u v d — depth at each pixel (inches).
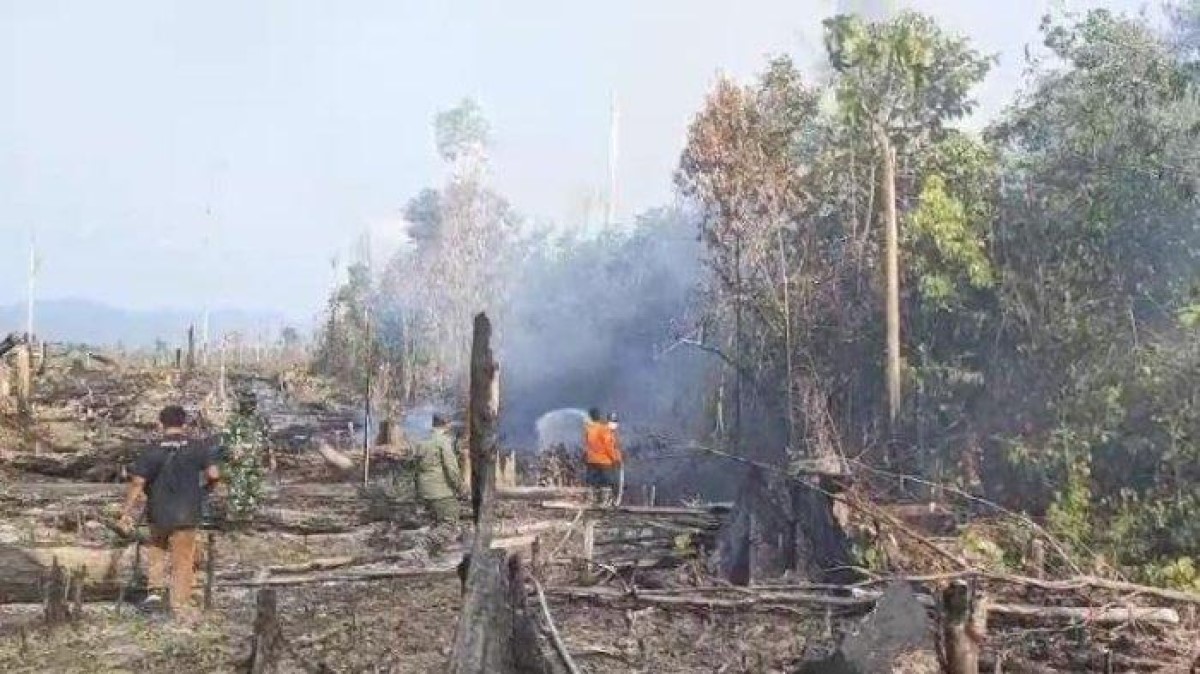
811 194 799.7
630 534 512.1
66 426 904.9
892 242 619.5
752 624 335.0
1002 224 652.1
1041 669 285.9
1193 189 590.2
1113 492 503.2
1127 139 616.7
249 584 385.4
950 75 762.8
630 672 286.5
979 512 476.7
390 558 437.1
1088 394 518.0
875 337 693.9
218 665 296.5
